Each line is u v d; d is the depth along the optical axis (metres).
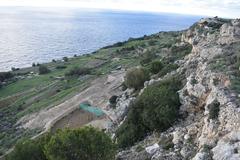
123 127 45.31
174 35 194.88
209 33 66.50
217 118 28.86
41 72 172.50
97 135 32.56
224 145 24.11
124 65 133.88
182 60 67.88
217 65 37.78
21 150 37.97
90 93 92.50
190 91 38.31
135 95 67.81
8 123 96.81
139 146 37.28
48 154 31.86
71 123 76.50
